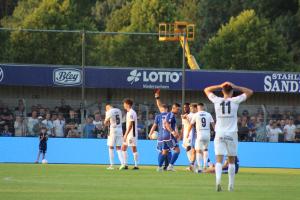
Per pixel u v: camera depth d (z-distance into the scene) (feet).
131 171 234.38
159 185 177.06
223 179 203.92
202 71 369.50
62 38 575.79
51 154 289.33
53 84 361.71
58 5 607.37
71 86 362.94
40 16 588.91
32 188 163.53
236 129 162.40
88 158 289.94
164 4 623.77
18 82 360.07
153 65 583.17
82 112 308.81
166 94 374.84
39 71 360.89
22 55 563.89
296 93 377.09
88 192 155.63
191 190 164.04
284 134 322.75
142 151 290.97
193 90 371.56
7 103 346.95
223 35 607.78
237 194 155.94
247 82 371.56
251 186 181.27
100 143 291.38
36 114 321.93
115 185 175.22
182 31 400.67
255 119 332.60
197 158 237.04
